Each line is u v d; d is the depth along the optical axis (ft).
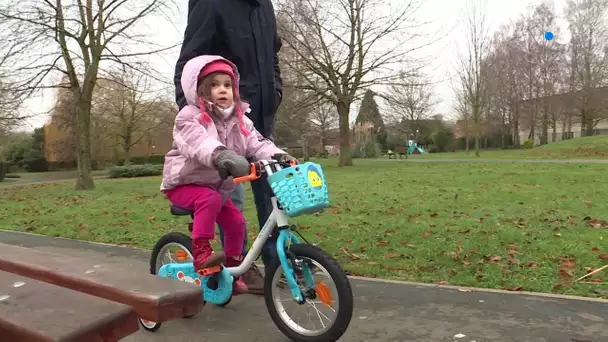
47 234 23.18
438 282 13.57
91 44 52.95
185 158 9.64
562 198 30.53
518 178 46.47
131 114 128.16
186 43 11.69
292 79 83.30
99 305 4.89
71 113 109.70
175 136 9.69
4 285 5.59
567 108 161.27
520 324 10.28
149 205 34.42
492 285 13.05
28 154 170.60
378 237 19.74
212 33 11.58
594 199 29.63
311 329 9.36
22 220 28.48
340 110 85.40
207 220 9.62
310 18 76.89
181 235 11.20
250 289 11.41
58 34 51.52
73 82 54.19
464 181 45.27
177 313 5.32
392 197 34.24
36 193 51.26
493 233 19.60
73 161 169.07
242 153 10.42
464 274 14.23
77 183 54.85
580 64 160.15
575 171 53.42
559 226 20.89
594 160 79.25
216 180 9.86
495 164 73.20
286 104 87.92
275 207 9.25
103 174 125.29
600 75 157.17
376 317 10.85
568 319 10.52
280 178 8.73
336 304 8.63
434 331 10.02
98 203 37.27
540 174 50.29
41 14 48.57
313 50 78.48
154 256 11.69
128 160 132.16
